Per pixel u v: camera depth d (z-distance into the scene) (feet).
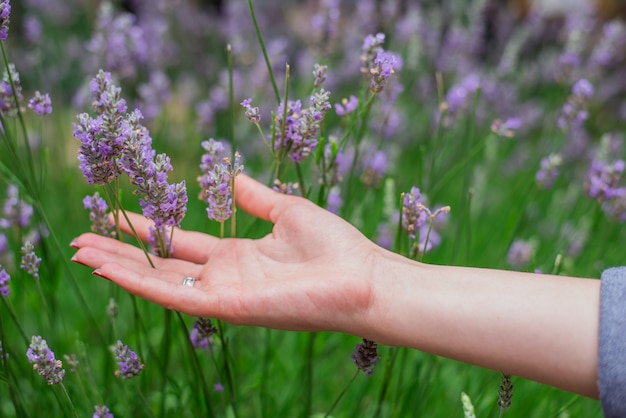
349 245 2.01
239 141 4.17
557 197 3.71
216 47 5.73
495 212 4.08
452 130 3.10
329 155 2.28
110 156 1.90
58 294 2.96
